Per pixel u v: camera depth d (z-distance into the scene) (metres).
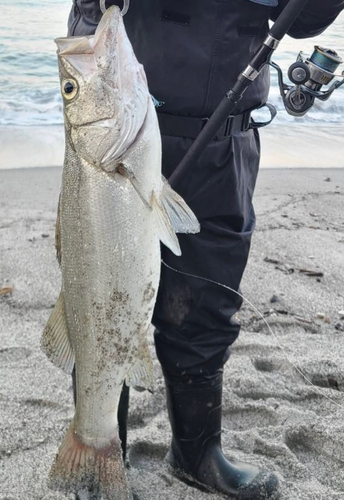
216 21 2.37
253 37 2.45
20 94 10.13
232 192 2.54
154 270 2.18
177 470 2.83
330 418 3.28
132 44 2.42
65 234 2.17
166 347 2.66
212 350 2.66
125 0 2.26
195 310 2.60
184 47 2.37
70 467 2.27
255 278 4.82
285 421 3.27
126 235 2.11
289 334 4.16
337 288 4.76
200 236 2.54
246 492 2.72
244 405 3.37
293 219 6.08
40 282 4.64
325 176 7.78
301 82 2.63
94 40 2.03
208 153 2.46
